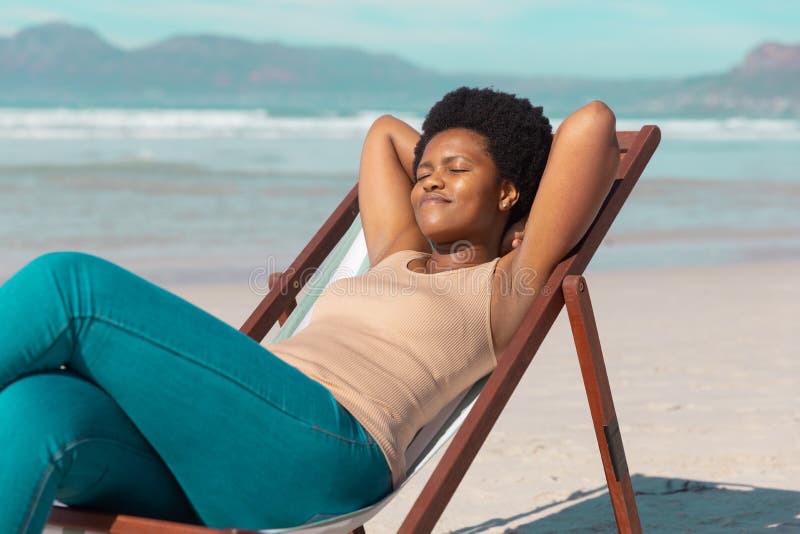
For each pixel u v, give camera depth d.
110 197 14.45
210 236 11.20
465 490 3.57
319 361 2.14
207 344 1.88
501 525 3.21
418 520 2.01
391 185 2.97
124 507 1.93
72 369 1.88
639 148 2.58
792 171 21.94
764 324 6.62
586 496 3.47
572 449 4.02
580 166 2.31
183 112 38.44
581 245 2.42
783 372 5.25
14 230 11.14
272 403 1.91
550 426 4.36
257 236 11.27
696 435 4.12
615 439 2.39
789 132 39.66
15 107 64.44
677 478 3.58
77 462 1.76
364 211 2.98
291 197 14.95
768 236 12.30
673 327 6.54
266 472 1.93
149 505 1.95
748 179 19.86
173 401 1.85
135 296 1.84
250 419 1.90
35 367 1.79
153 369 1.83
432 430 2.39
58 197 14.23
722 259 10.32
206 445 1.89
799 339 6.11
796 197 16.81
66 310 1.77
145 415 1.85
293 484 1.94
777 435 4.09
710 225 13.20
